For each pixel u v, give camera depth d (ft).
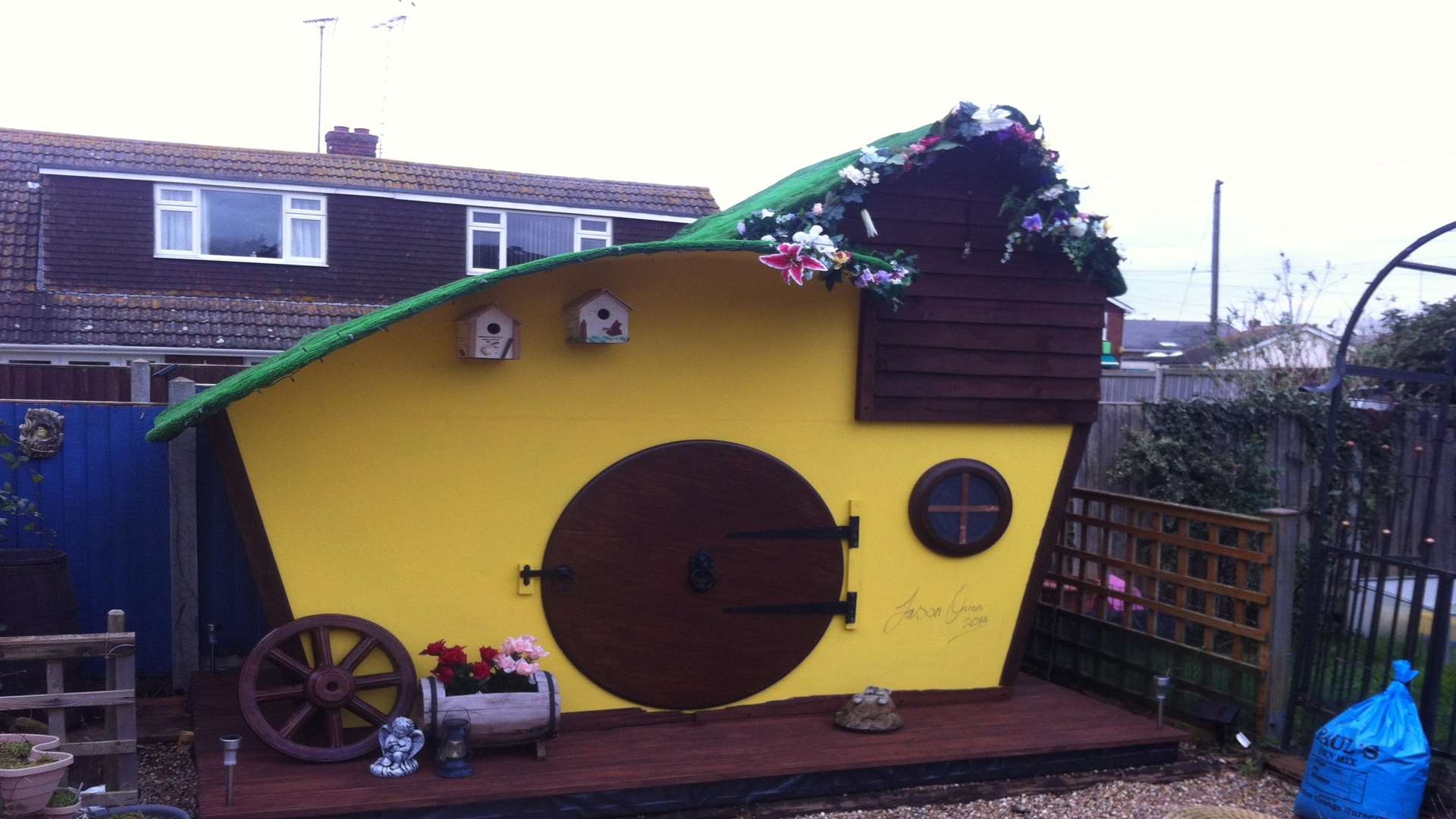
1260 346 33.27
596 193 61.57
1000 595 19.72
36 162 53.52
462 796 14.35
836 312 18.29
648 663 17.54
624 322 16.43
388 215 57.62
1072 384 19.62
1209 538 20.02
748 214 17.92
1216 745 19.33
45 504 20.57
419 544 16.30
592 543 17.06
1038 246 18.98
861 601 18.81
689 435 17.61
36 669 17.95
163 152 55.16
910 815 15.96
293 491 15.69
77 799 13.02
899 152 17.66
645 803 15.29
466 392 16.38
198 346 51.85
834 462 18.47
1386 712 15.94
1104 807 16.53
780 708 18.44
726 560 17.88
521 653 16.12
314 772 15.07
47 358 50.11
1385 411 25.36
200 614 21.33
